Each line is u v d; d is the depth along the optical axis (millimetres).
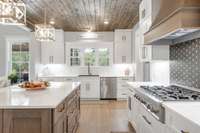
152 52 3826
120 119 5164
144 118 2795
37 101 2312
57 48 7898
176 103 1966
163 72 4324
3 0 2471
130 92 4285
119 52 8000
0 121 2113
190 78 3186
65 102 2844
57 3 4660
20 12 2771
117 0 4434
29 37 7223
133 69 7809
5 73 7254
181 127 1540
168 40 3713
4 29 7242
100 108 6418
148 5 3656
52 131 2121
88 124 4754
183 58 3410
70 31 8320
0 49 7234
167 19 2363
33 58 7223
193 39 3049
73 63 8438
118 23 6895
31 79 7180
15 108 2086
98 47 8500
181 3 2016
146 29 3824
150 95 2545
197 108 1745
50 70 8328
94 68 8477
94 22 6758
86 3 4664
